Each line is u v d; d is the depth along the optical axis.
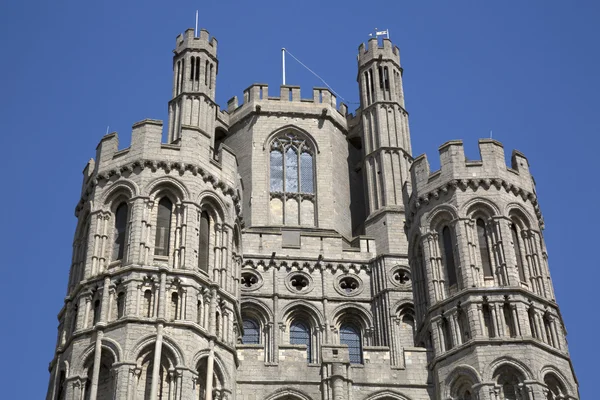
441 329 61.84
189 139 65.38
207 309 60.19
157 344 56.94
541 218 67.94
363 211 88.75
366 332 77.12
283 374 60.47
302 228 83.81
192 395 56.47
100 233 62.50
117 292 59.50
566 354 61.06
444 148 67.75
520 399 57.94
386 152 86.12
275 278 78.19
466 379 59.34
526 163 68.56
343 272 79.38
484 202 65.12
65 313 61.72
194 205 62.88
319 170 87.69
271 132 89.12
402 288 77.88
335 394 59.22
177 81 87.75
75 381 56.78
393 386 60.56
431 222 65.94
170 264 60.50
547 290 63.16
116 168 64.12
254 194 85.75
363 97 90.31
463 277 62.59
